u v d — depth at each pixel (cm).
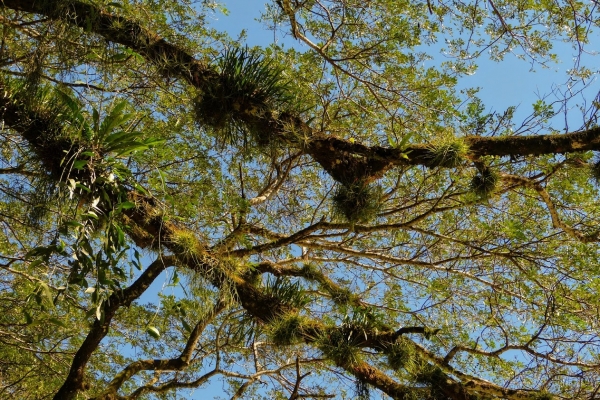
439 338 650
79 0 492
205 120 494
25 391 675
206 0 675
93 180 383
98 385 716
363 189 489
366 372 516
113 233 392
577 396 522
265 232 668
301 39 610
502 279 679
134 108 655
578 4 606
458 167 511
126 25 496
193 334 595
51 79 496
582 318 616
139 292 529
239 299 522
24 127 413
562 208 641
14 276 715
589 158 543
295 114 505
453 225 684
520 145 500
